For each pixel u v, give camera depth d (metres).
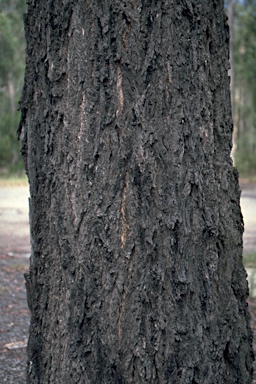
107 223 2.13
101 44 2.12
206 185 2.18
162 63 2.13
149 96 2.12
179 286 2.13
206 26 2.19
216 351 2.18
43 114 2.22
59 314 2.21
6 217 11.15
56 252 2.21
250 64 28.92
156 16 2.12
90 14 2.13
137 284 2.12
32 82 2.25
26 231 9.28
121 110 2.13
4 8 28.95
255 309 4.39
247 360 2.29
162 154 2.13
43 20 2.21
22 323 4.18
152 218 2.12
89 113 2.14
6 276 5.80
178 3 2.13
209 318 2.17
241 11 24.84
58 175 2.19
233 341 2.23
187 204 2.14
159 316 2.13
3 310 4.52
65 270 2.18
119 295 2.14
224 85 2.24
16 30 29.31
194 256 2.16
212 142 2.19
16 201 14.54
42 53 2.21
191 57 2.15
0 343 3.71
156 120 2.12
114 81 2.13
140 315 2.13
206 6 2.18
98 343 2.15
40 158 2.23
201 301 2.17
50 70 2.19
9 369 3.27
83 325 2.17
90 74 2.14
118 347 2.14
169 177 2.13
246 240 8.12
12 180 21.92
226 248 2.22
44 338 2.25
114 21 2.12
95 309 2.15
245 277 2.28
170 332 2.13
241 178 25.19
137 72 2.12
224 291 2.21
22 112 2.29
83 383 2.17
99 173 2.14
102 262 2.14
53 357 2.23
